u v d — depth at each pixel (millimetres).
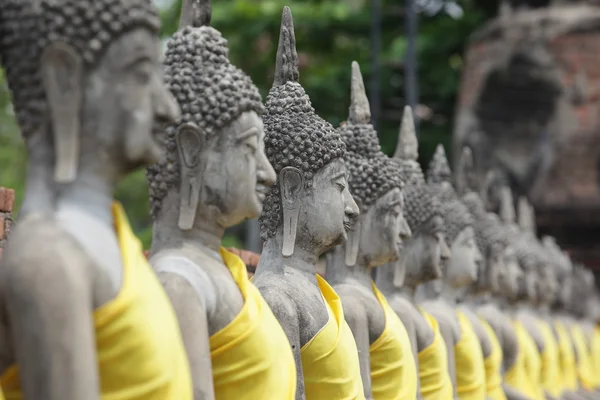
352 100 12289
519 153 30969
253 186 7871
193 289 7543
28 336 5836
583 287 29406
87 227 6309
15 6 6422
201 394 7328
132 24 6438
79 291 5961
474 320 17094
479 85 31078
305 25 31109
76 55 6367
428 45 33781
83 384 5836
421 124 34500
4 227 9977
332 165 10250
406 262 13828
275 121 10180
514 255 19656
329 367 10031
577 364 26375
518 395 18172
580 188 30984
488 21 33625
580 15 31016
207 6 8078
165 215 7957
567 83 30953
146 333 6348
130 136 6461
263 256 10305
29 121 6469
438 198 14383
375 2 29062
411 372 12125
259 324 7934
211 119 7789
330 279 12172
